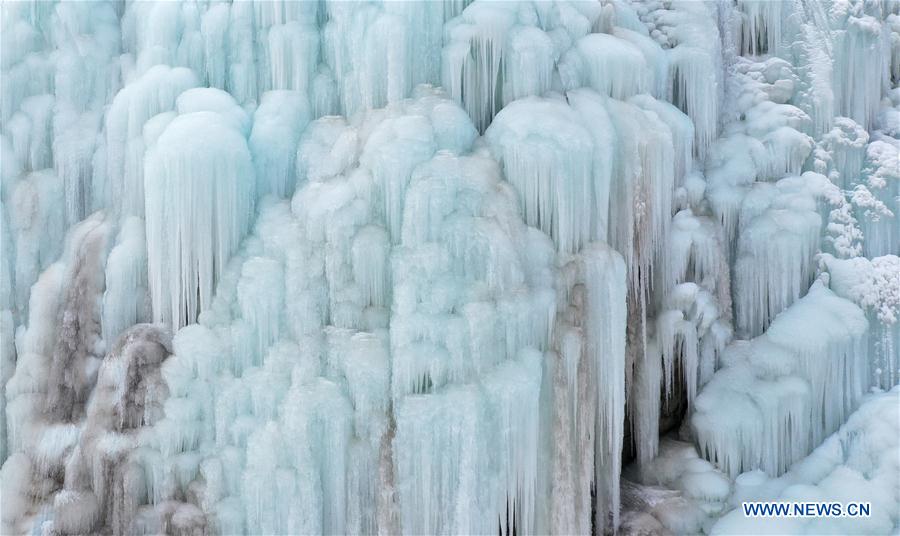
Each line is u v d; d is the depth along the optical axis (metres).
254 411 8.42
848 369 9.55
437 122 8.68
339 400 8.23
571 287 8.55
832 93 10.55
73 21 10.32
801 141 10.34
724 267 10.04
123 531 8.45
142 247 9.23
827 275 9.94
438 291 8.14
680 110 10.40
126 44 10.58
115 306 9.22
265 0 9.66
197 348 8.53
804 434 9.42
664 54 10.16
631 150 8.98
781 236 9.90
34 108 10.26
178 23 9.88
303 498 8.16
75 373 9.30
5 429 9.59
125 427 8.60
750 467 9.38
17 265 9.97
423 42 9.13
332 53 9.62
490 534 8.20
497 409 8.10
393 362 8.18
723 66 11.16
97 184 10.09
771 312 10.03
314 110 9.61
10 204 10.05
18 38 10.27
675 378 10.20
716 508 9.10
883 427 8.92
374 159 8.55
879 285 9.77
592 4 9.80
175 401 8.49
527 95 8.98
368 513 8.30
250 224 9.02
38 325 9.60
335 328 8.45
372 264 8.44
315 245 8.61
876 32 10.81
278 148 9.19
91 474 8.64
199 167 8.55
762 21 11.33
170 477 8.43
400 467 8.13
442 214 8.29
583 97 9.04
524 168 8.49
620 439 8.98
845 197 10.34
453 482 8.12
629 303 9.45
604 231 8.81
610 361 8.77
